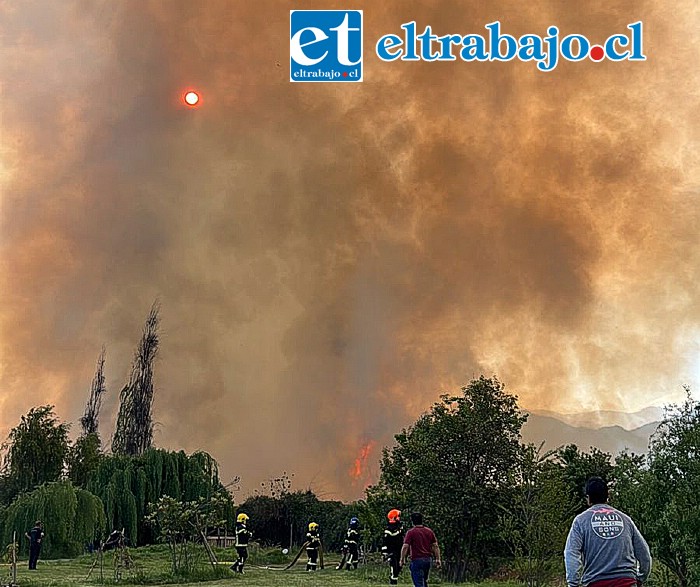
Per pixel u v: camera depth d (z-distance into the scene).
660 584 18.33
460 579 28.05
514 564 23.30
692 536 17.47
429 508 28.67
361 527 38.84
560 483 21.64
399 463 31.48
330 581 25.67
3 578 23.98
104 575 27.61
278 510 58.25
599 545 7.98
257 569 32.72
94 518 37.72
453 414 30.06
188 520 29.30
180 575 26.41
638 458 19.69
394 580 24.17
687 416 19.14
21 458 45.31
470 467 29.31
